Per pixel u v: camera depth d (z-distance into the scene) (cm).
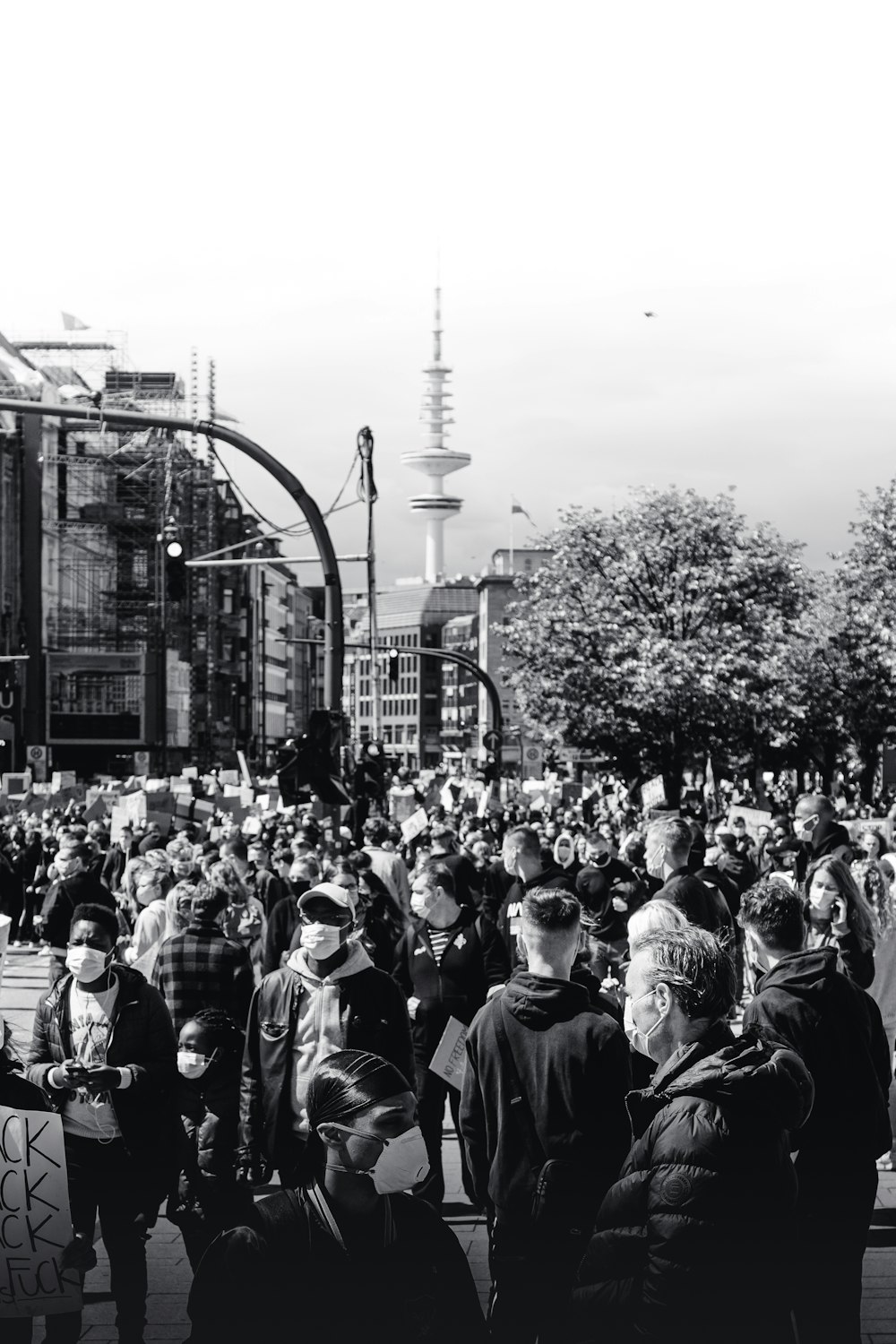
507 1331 663
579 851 2469
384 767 2817
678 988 518
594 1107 661
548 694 6281
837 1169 662
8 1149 675
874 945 1063
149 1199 790
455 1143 1264
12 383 9356
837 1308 657
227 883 1370
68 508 9838
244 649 15038
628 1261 477
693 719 6053
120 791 4625
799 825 1586
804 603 6556
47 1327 742
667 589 6278
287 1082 786
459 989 1002
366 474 2641
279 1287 468
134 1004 803
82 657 9456
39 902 2841
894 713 6781
